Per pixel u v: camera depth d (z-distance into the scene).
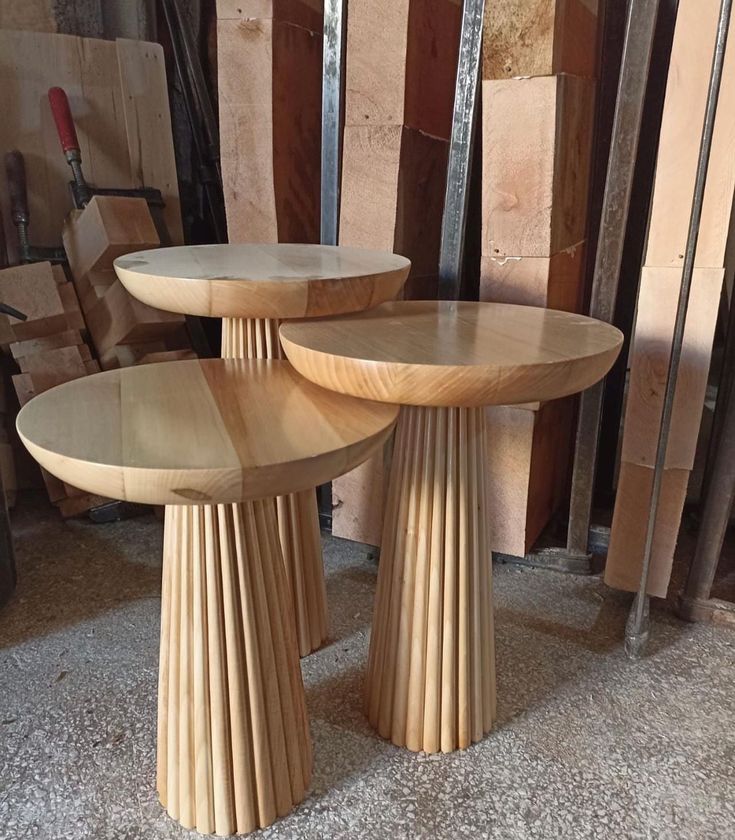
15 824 0.98
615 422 1.82
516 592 1.54
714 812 1.01
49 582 1.58
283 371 1.02
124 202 1.73
